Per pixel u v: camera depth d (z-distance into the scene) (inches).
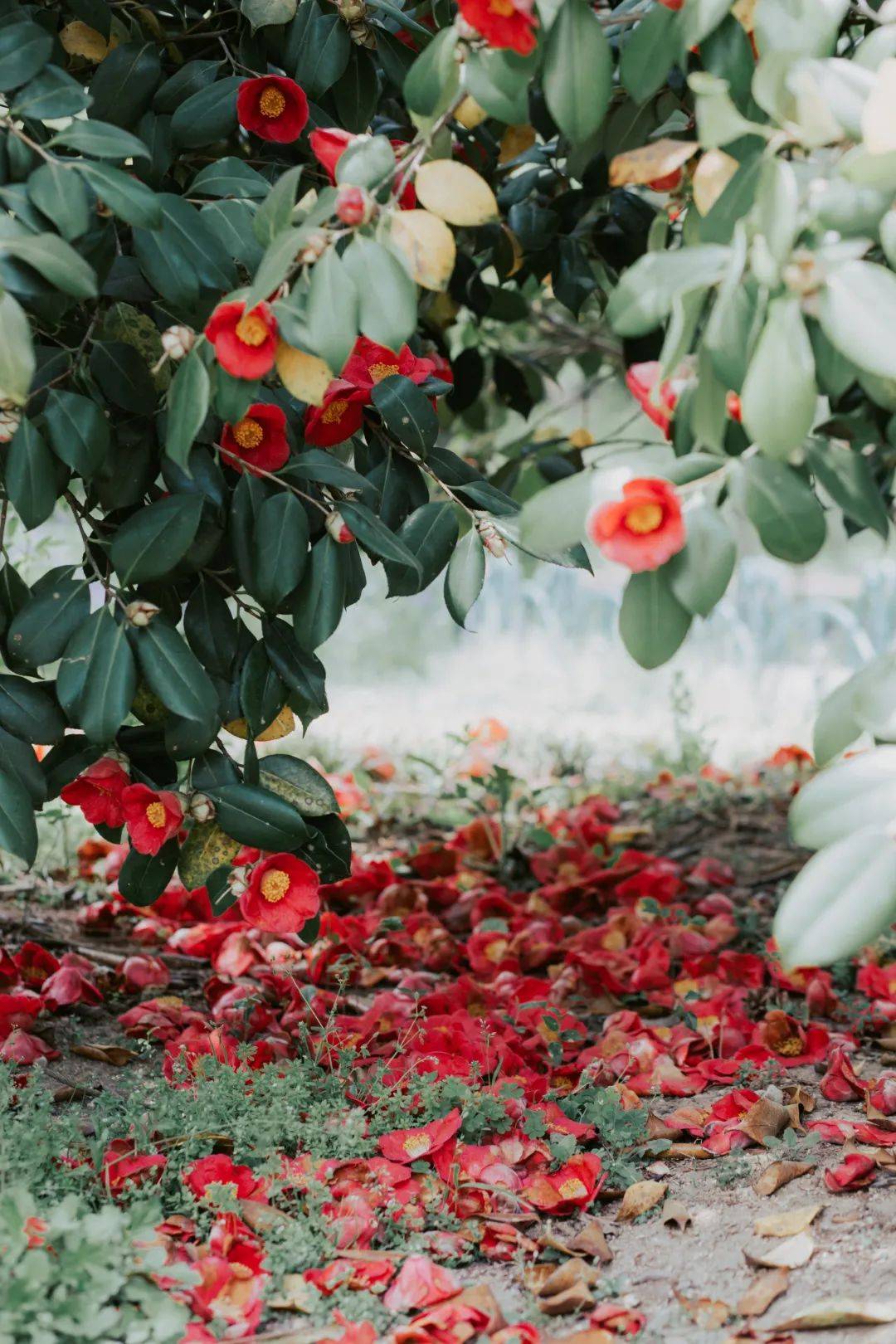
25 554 147.0
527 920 142.2
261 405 73.0
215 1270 68.2
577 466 144.0
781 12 58.6
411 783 216.5
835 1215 79.1
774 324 52.7
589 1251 75.2
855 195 53.6
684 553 55.4
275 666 79.8
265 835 77.0
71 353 73.9
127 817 76.0
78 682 70.9
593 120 62.2
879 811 50.3
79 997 110.0
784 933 49.1
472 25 57.9
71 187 62.7
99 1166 76.0
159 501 72.3
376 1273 70.8
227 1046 95.7
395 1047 100.5
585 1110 92.1
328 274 60.6
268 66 89.4
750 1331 67.1
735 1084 99.7
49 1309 59.7
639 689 319.0
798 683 317.4
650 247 70.2
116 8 85.1
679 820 195.6
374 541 73.4
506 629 372.8
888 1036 112.0
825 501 215.2
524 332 185.3
